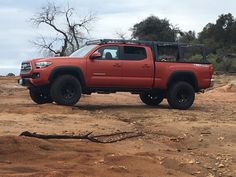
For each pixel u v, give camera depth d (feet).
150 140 34.60
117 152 29.32
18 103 54.54
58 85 47.75
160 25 255.29
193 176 26.48
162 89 52.49
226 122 42.19
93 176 23.58
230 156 31.24
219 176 26.99
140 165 26.68
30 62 48.49
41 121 38.93
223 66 207.10
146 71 51.44
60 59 48.49
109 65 50.03
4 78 138.92
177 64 52.85
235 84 89.66
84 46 52.60
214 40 272.10
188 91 52.90
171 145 33.76
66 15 206.59
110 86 50.39
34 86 48.32
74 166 25.23
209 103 62.64
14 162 25.64
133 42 51.34
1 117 40.29
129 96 72.02
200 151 32.37
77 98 48.65
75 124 38.42
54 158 26.76
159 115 46.11
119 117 44.50
